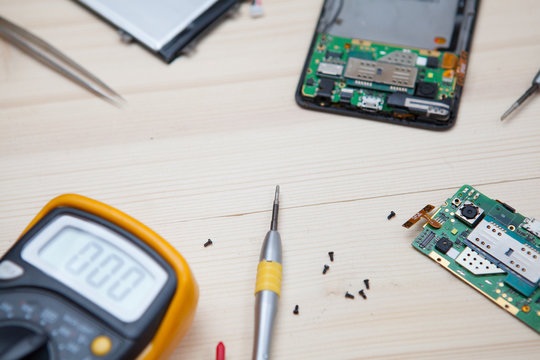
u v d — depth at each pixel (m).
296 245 0.32
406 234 0.32
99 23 0.37
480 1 0.37
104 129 0.35
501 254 0.31
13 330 0.26
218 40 0.37
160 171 0.34
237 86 0.36
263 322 0.29
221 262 0.31
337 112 0.34
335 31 0.36
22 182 0.33
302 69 0.36
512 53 0.36
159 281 0.27
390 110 0.34
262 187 0.33
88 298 0.26
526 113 0.34
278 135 0.34
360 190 0.33
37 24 0.38
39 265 0.27
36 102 0.35
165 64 0.36
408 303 0.30
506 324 0.30
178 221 0.32
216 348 0.30
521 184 0.32
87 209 0.28
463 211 0.32
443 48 0.36
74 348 0.26
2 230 0.32
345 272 0.31
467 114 0.34
